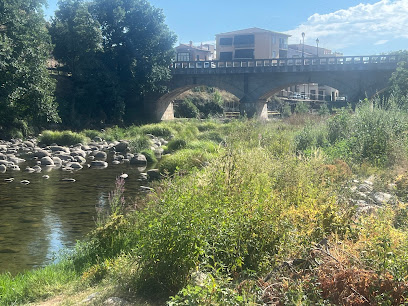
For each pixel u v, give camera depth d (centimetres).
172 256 567
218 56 8675
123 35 5500
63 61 5522
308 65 5069
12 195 1659
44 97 3897
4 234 1147
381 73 4775
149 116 5900
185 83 5806
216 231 585
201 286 474
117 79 5450
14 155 2859
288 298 432
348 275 455
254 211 641
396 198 841
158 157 2859
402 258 463
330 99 7994
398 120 1466
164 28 5653
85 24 5272
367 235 561
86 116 5266
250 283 499
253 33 8356
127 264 659
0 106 3659
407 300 423
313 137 1744
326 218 648
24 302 655
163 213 615
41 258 965
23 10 4244
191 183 812
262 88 5450
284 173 916
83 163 2627
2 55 3525
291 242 588
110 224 879
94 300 565
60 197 1620
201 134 3139
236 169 839
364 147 1365
